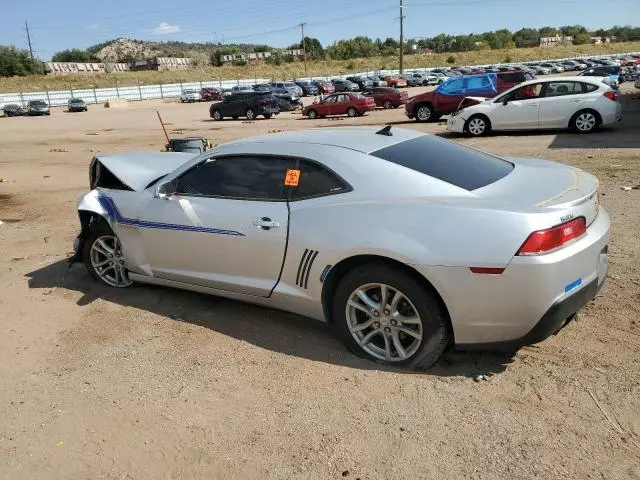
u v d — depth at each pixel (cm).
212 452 287
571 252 305
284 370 358
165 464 281
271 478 266
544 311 303
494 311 309
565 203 312
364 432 293
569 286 308
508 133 1623
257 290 401
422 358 336
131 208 472
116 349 402
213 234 414
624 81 4234
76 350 404
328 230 354
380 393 325
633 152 1105
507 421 292
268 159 400
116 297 501
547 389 316
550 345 362
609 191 775
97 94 6538
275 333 411
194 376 359
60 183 1212
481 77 2086
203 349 393
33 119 4191
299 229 368
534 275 296
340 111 2922
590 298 333
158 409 325
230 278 416
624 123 1630
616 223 617
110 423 316
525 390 317
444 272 312
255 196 399
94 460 287
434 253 313
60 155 1788
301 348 385
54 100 6250
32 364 388
